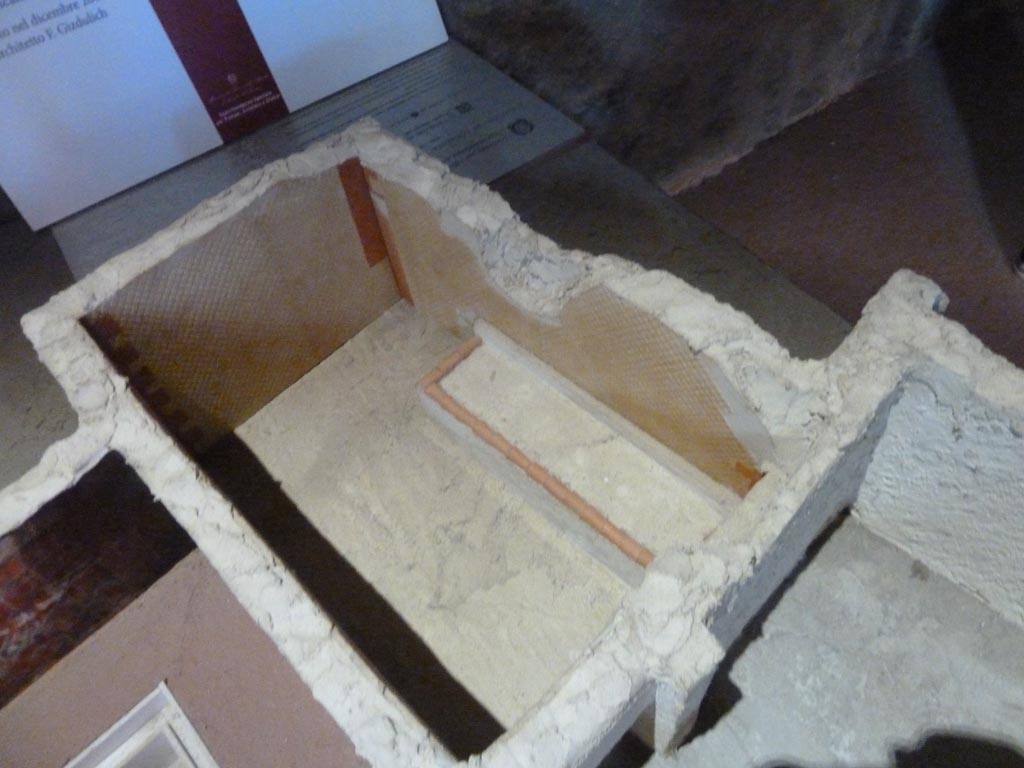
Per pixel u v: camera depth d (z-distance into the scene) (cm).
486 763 78
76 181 152
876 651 125
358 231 138
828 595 130
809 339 149
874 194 187
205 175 159
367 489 141
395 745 81
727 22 169
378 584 132
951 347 100
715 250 159
